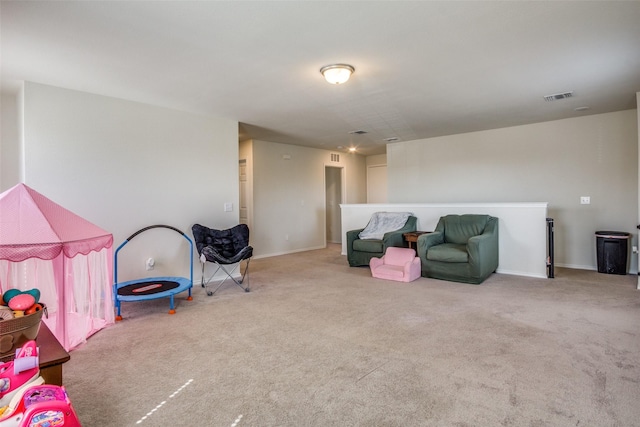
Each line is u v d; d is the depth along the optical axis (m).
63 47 2.67
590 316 3.04
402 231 5.29
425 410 1.74
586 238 5.04
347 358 2.33
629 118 4.68
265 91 3.73
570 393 1.86
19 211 1.70
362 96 3.95
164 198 4.25
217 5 2.12
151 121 4.15
